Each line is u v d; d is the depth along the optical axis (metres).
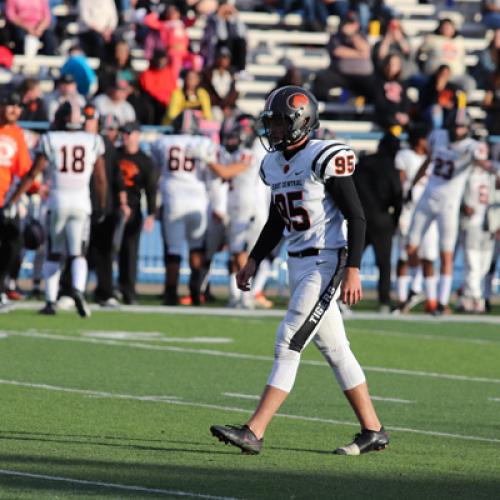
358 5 87.06
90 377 39.19
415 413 34.78
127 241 64.06
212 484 24.38
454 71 83.56
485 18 96.94
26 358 42.91
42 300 65.56
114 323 54.81
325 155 27.05
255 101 86.88
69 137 54.62
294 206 27.45
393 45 80.50
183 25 78.75
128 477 24.81
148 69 73.62
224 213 64.00
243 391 37.44
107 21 78.56
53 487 23.69
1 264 57.16
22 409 33.00
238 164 63.09
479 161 62.72
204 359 44.41
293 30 94.38
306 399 36.56
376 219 63.16
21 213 62.91
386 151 62.78
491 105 78.56
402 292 67.00
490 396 38.62
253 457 27.41
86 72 70.88
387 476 25.81
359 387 28.22
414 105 78.19
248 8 95.25
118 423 31.33
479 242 67.44
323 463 26.98
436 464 27.39
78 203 54.78
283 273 72.94
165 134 68.69
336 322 27.97
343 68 82.88
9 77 78.25
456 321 62.44
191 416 32.81
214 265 75.44
